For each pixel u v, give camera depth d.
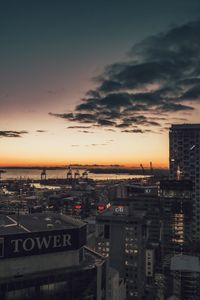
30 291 91.88
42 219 119.94
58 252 99.06
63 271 96.50
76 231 101.94
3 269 91.62
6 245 91.81
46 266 97.31
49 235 97.75
